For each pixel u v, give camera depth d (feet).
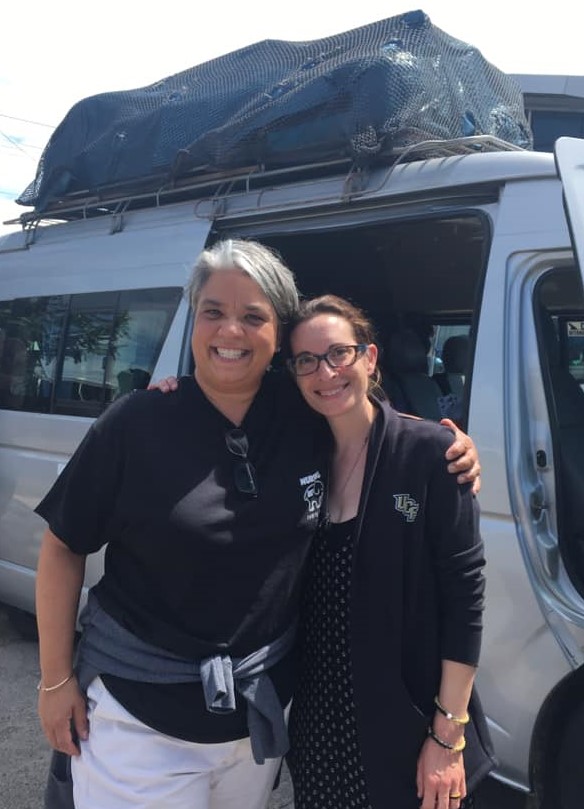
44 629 5.57
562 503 7.77
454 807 5.27
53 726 5.57
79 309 12.04
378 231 10.78
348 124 8.82
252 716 5.33
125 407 5.43
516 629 7.39
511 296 7.77
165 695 5.26
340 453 5.84
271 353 5.58
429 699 5.41
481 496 7.67
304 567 5.70
